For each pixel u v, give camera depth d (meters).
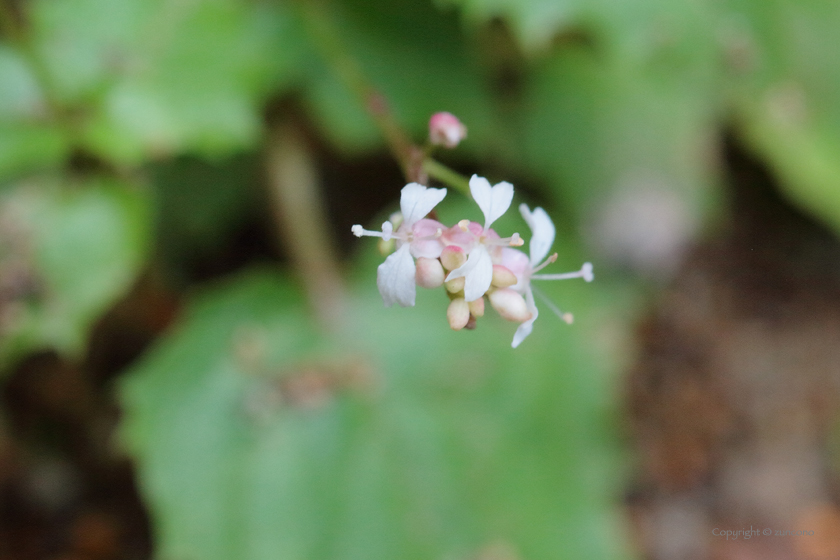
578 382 0.17
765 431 0.18
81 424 0.17
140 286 0.17
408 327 0.17
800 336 0.19
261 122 0.17
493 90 0.18
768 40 0.17
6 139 0.16
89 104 0.16
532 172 0.18
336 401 0.16
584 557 0.16
